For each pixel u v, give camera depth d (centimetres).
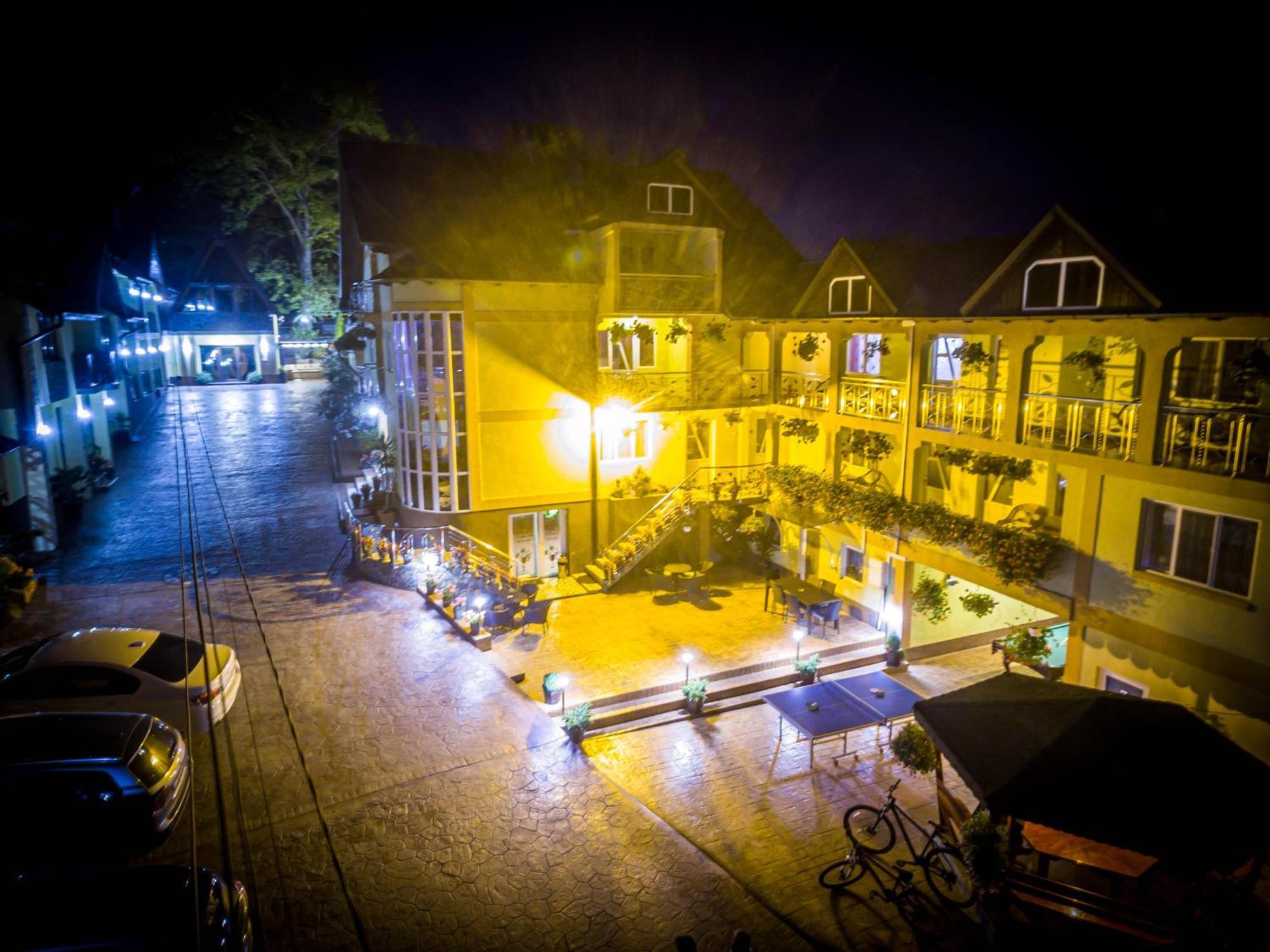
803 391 2530
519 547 2592
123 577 2275
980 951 1116
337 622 2127
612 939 1102
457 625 2120
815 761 1669
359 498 2764
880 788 1573
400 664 1906
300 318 4747
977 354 1839
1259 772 1062
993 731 1184
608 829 1338
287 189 4200
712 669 2038
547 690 1812
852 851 1274
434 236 2425
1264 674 1327
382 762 1500
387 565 2366
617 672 2011
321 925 1105
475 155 2725
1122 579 1554
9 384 2286
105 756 1186
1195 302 1352
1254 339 1327
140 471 3175
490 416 2448
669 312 2514
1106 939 1060
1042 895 1109
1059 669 1959
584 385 2553
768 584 2467
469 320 2364
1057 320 1625
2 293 2241
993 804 1061
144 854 1205
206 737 1494
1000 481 2003
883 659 2155
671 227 2470
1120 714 1151
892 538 2133
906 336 2239
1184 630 1450
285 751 1520
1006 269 1708
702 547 2780
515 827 1331
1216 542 1401
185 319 4619
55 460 2667
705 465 2833
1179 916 1045
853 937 1140
